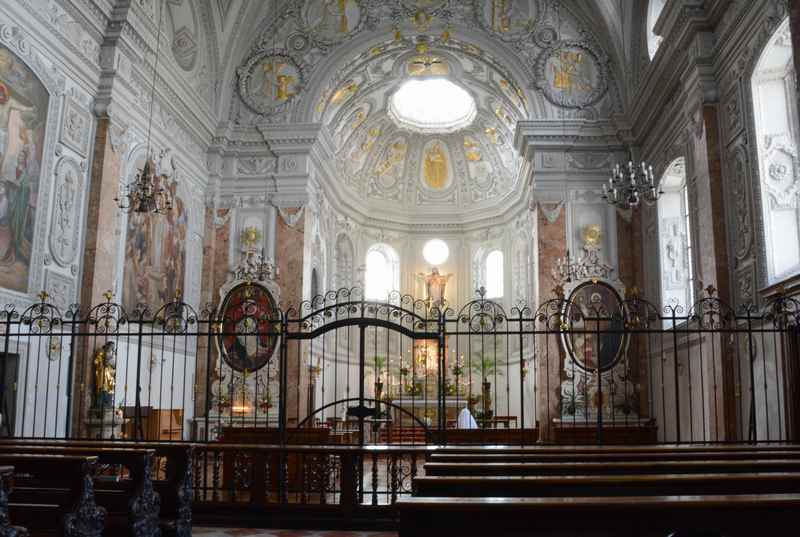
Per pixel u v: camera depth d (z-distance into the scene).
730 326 13.57
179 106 19.28
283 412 11.21
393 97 28.09
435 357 28.16
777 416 12.11
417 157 30.81
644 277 20.16
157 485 8.70
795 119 12.89
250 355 20.44
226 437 13.11
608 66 21.92
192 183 20.73
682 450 7.66
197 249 21.03
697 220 15.58
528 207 25.42
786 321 11.19
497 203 29.52
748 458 7.09
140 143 17.25
